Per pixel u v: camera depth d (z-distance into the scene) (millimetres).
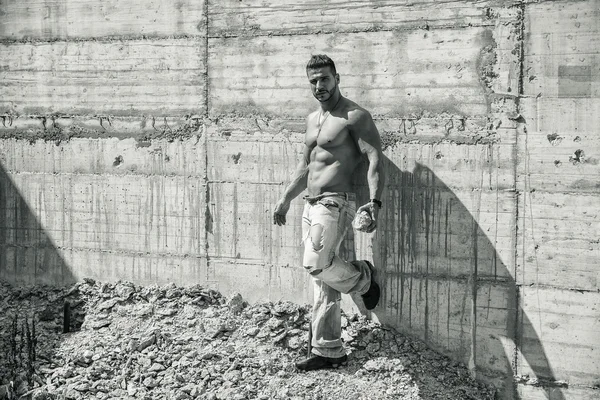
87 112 6988
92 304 6812
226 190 6617
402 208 6129
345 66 6215
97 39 6902
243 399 5566
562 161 5691
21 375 5965
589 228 5648
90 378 5863
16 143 7176
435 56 5973
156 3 6699
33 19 7074
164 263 6836
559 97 5672
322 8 6242
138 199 6871
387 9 6070
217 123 6605
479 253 5941
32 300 7059
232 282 6656
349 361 5988
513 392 5910
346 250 6332
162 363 5988
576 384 5750
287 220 6457
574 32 5602
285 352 6059
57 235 7133
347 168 5754
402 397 5613
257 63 6457
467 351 6023
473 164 5918
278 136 6434
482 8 5820
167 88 6734
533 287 5816
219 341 6188
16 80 7160
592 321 5680
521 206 5812
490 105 5852
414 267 6129
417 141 6059
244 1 6453
